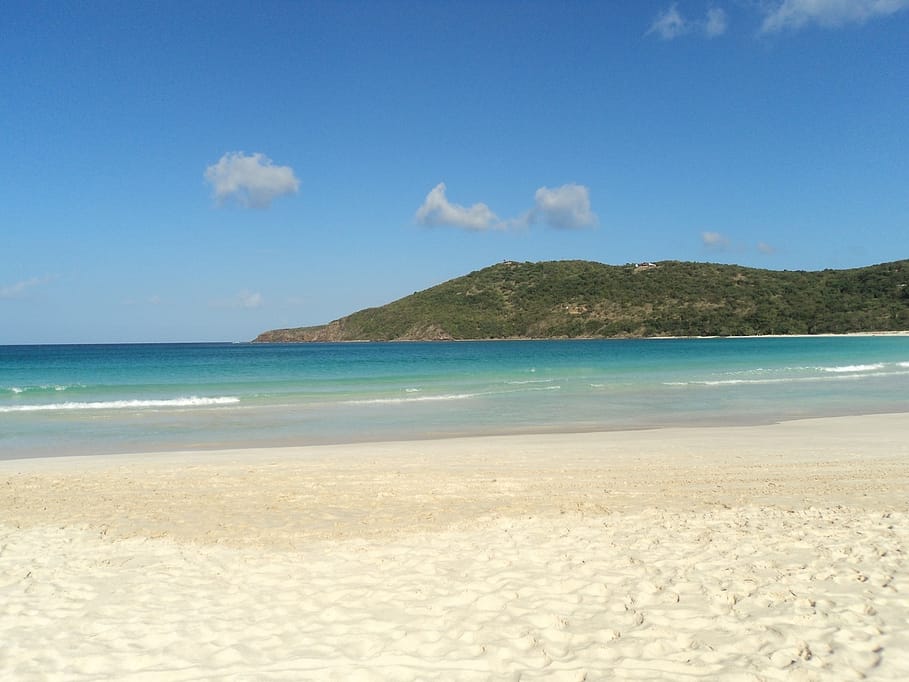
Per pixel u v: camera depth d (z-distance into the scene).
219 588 5.94
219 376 38.62
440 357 62.09
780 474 10.85
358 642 4.80
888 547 6.51
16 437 16.75
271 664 4.51
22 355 76.56
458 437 16.23
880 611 5.05
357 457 13.24
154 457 13.59
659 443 14.61
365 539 7.41
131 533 7.83
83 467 12.38
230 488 10.33
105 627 5.13
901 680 4.10
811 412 20.41
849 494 9.30
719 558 6.35
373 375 38.25
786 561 6.21
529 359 55.47
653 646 4.63
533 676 4.28
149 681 4.32
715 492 9.59
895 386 28.31
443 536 7.42
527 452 13.60
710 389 27.80
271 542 7.38
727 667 4.31
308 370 44.38
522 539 7.18
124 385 30.38
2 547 7.30
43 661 4.59
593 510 8.55
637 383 30.64
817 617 4.97
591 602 5.39
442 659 4.53
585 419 19.39
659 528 7.50
